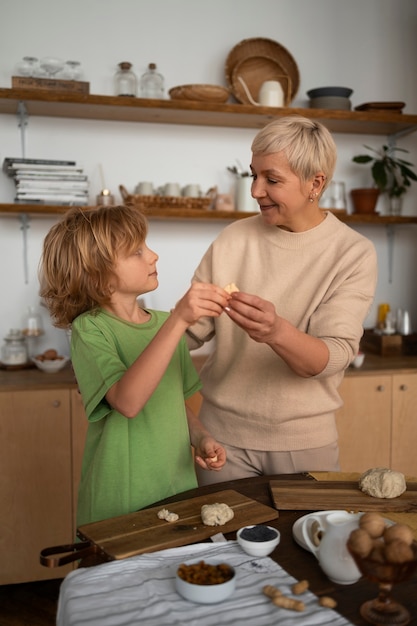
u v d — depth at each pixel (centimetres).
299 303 161
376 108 284
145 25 283
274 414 161
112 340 135
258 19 295
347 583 99
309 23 301
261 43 290
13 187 274
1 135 273
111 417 134
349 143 311
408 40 314
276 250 164
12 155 274
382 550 83
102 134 282
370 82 311
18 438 237
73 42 276
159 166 290
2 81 270
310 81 304
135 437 137
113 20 279
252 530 111
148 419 139
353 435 266
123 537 111
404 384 269
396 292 324
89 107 259
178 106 259
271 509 123
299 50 301
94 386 126
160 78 268
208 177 296
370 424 267
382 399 267
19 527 240
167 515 118
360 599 94
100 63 279
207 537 113
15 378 246
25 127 274
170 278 295
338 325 149
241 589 97
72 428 240
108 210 134
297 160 145
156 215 262
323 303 158
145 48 283
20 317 281
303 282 161
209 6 289
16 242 277
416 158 318
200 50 289
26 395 235
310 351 138
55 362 256
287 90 293
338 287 157
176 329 119
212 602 93
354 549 84
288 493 132
